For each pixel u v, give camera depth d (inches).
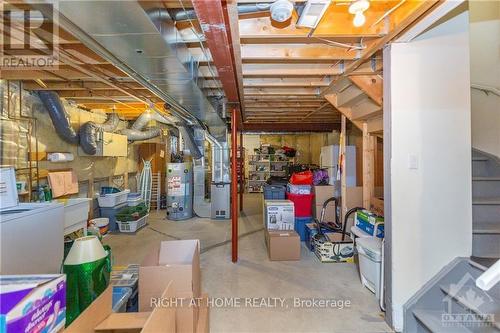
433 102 82.4
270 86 132.0
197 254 79.4
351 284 111.0
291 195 174.4
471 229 82.1
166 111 191.3
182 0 61.5
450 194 82.5
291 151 402.3
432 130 82.7
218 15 56.3
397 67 82.4
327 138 351.3
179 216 229.8
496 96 107.3
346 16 74.0
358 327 83.4
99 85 136.1
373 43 84.6
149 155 275.3
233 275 120.0
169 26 67.9
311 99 162.9
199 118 188.5
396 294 82.7
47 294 39.2
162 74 88.8
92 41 68.5
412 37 79.0
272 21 75.5
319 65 110.7
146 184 265.3
